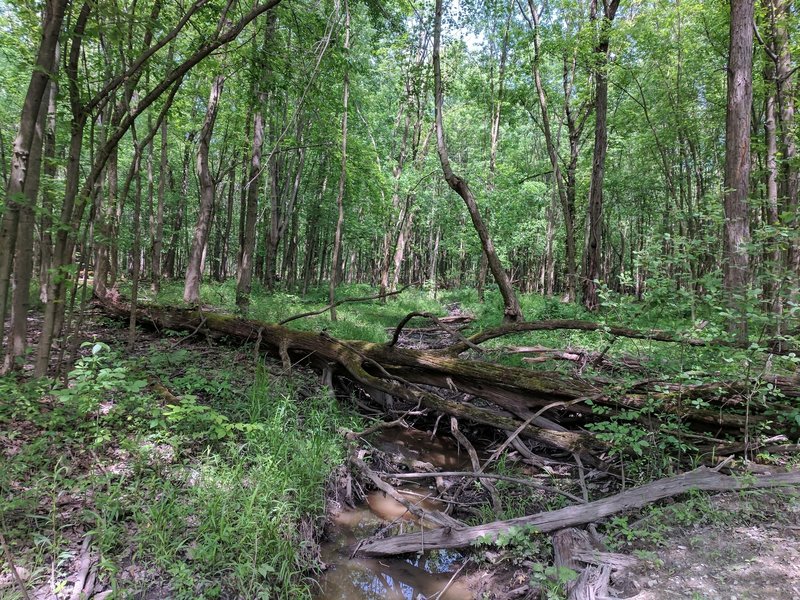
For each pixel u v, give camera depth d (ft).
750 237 16.38
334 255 43.52
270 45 25.27
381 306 57.88
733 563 9.62
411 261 123.54
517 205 77.05
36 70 13.80
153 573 9.27
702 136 63.00
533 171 76.28
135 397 13.93
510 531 11.57
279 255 105.91
